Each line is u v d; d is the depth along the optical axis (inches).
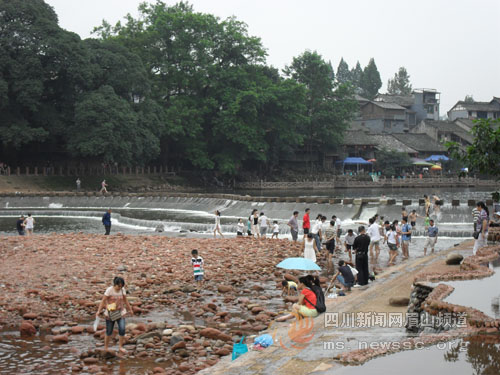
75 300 614.2
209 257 908.6
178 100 3218.5
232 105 3171.8
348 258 961.5
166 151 3368.6
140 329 499.5
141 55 3208.7
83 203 2251.5
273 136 3641.7
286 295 650.8
